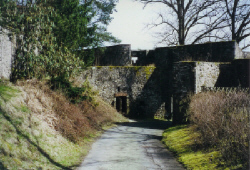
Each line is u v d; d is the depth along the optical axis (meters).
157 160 7.90
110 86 21.50
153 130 14.95
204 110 8.93
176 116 14.34
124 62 23.48
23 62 10.82
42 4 11.54
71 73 12.92
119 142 10.91
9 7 9.84
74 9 15.27
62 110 10.47
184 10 28.05
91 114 14.23
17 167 5.45
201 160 7.04
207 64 14.46
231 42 17.97
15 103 8.11
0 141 5.85
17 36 10.55
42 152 6.95
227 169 5.81
